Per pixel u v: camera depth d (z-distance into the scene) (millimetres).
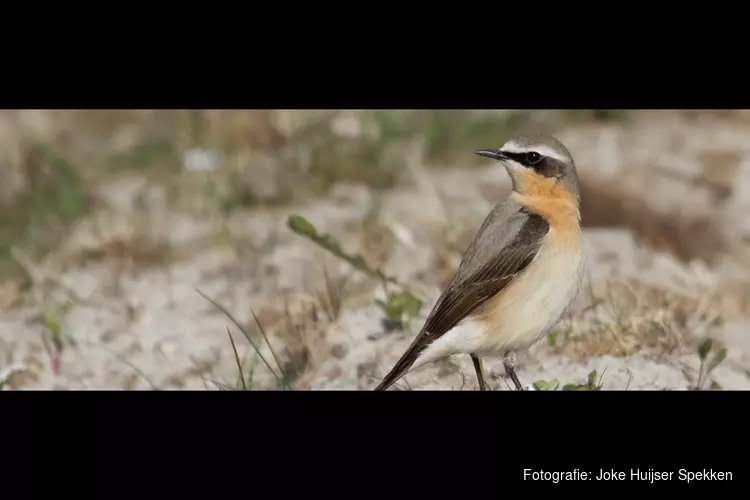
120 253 16734
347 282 13695
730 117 21172
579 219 10656
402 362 10289
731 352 11430
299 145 20188
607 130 20703
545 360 11375
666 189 16547
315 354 11828
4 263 16781
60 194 19203
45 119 21797
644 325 11531
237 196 18656
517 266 10297
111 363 12445
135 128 21688
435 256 14695
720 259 15797
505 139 20609
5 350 12953
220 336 12914
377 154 19844
